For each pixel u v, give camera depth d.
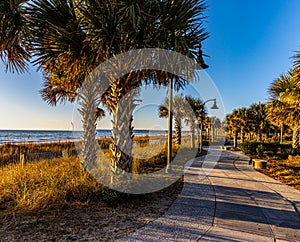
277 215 3.87
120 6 3.83
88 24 4.12
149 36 4.24
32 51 4.38
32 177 5.17
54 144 13.97
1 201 4.11
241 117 24.52
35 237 2.89
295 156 13.24
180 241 2.89
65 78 6.20
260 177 7.41
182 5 4.00
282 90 12.62
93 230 3.15
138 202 4.40
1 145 13.09
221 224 3.46
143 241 2.88
